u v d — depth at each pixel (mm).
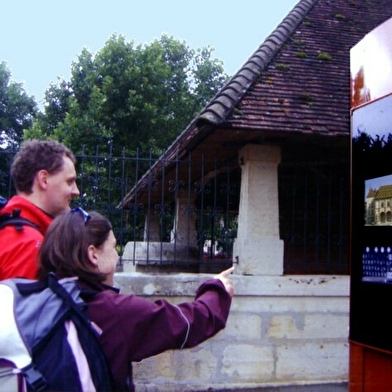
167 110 20531
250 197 6164
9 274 2232
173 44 22109
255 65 6699
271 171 6254
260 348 5922
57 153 2656
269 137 6133
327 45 7469
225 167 7969
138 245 8734
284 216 8234
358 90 3672
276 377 5926
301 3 8172
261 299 5965
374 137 3375
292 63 6969
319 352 6035
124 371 1913
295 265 7535
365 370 3406
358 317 3469
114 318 1920
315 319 6059
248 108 6035
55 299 1868
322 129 6012
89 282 1999
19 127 25141
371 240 3354
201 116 5703
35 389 1729
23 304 1855
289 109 6176
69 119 18156
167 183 9125
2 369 1766
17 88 24984
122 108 19000
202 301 2086
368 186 3410
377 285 3271
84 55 20344
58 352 1783
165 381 5719
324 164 7566
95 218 2107
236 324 5895
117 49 19484
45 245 2023
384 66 3357
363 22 8133
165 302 2033
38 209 2545
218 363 5828
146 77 19438
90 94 19172
